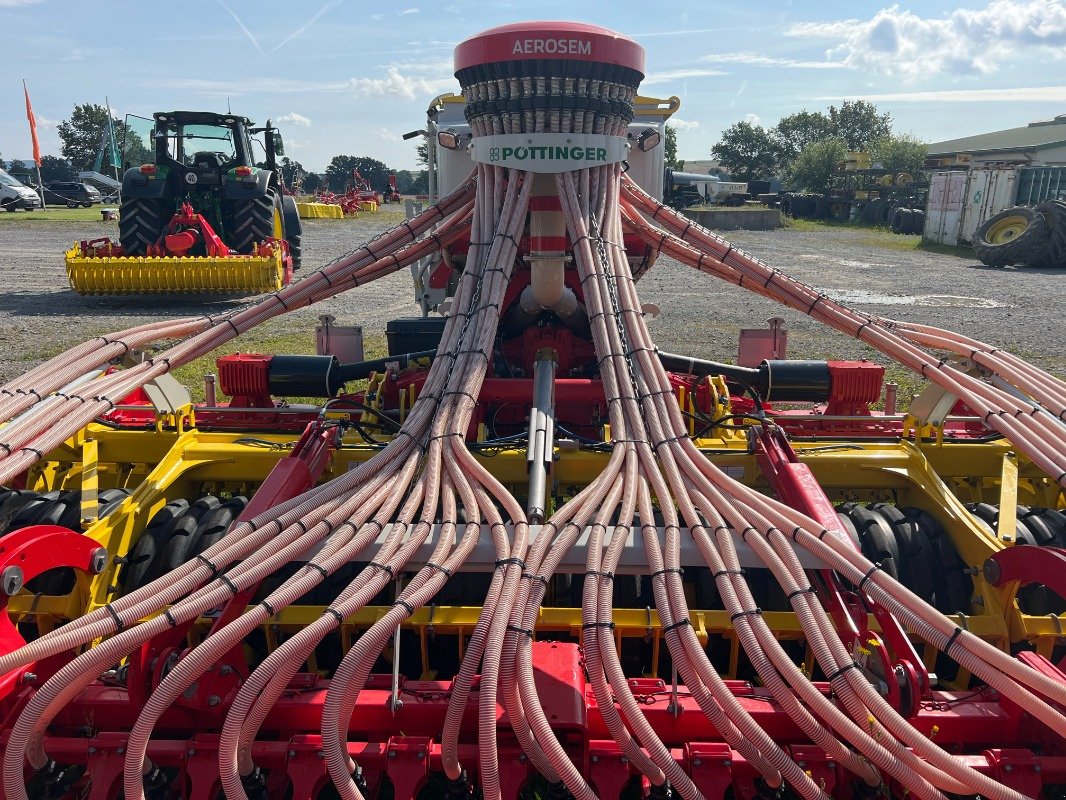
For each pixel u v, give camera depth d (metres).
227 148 14.13
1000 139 48.09
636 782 2.92
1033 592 3.29
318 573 2.35
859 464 3.82
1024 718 2.44
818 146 49.41
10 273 16.16
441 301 6.50
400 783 2.34
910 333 3.83
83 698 2.59
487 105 3.54
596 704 2.52
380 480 2.77
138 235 13.10
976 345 3.58
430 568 2.38
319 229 28.95
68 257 12.35
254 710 2.23
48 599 3.08
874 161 45.62
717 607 3.36
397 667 2.60
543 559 2.47
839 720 2.10
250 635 3.36
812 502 2.93
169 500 3.82
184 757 2.42
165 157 13.41
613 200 3.61
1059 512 3.53
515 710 2.22
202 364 8.65
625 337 3.25
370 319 11.85
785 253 22.86
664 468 2.80
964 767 2.07
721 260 3.81
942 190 26.58
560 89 3.45
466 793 2.41
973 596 3.23
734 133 74.81
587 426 4.50
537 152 3.53
